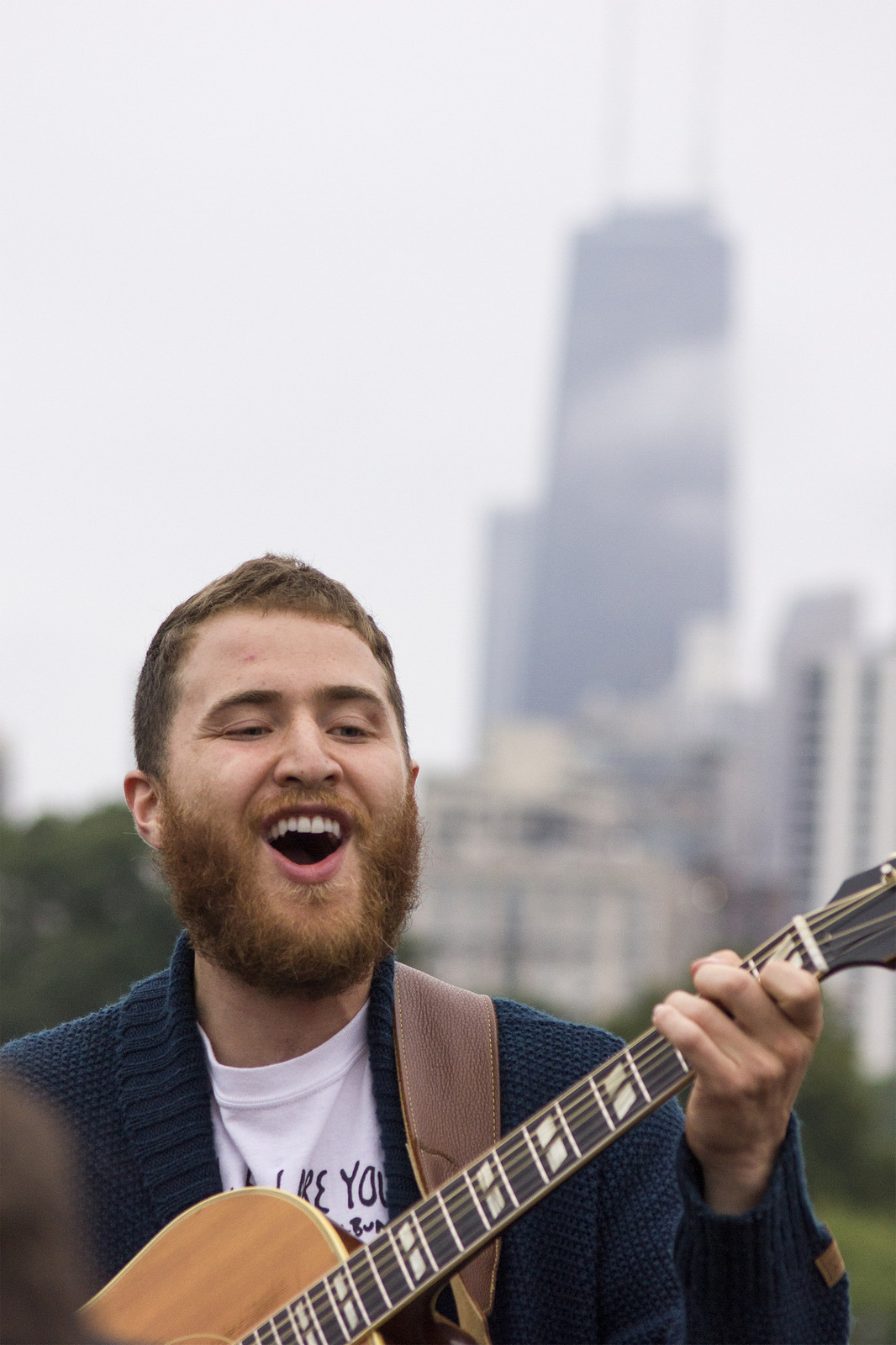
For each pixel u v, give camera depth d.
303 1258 3.32
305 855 3.68
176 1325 3.35
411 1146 3.53
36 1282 1.86
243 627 3.70
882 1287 59.62
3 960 66.12
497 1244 3.46
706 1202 2.83
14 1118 1.90
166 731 3.77
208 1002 3.71
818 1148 69.38
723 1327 2.82
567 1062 3.67
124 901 68.06
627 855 183.62
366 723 3.69
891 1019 157.50
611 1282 3.46
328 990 3.54
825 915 2.74
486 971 147.00
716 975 2.68
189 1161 3.57
